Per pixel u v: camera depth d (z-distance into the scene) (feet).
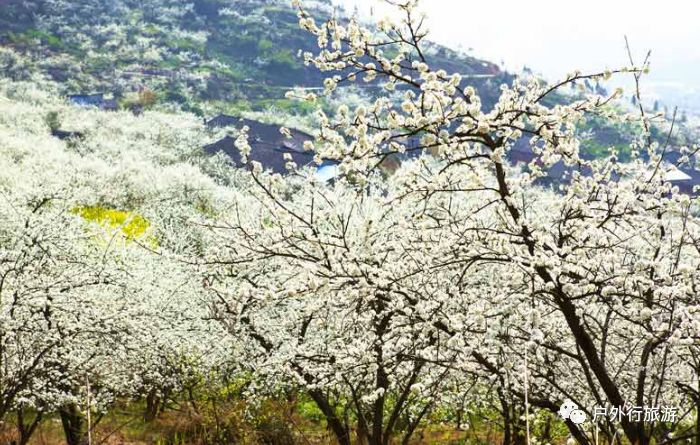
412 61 19.77
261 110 397.80
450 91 19.25
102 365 44.70
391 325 25.71
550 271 19.53
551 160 23.27
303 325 42.11
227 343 43.14
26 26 500.74
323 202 40.45
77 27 531.50
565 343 26.18
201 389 50.96
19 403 41.09
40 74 392.88
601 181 24.07
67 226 51.24
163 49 510.99
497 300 20.12
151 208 106.11
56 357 42.70
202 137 251.39
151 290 51.49
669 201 21.36
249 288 25.45
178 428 50.37
